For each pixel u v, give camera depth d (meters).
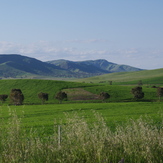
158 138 10.08
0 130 11.00
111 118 36.91
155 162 8.75
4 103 96.94
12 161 8.44
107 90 127.00
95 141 9.72
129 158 9.18
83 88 132.00
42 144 9.66
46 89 127.25
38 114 48.28
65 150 9.27
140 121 11.52
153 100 107.38
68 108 60.72
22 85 133.38
